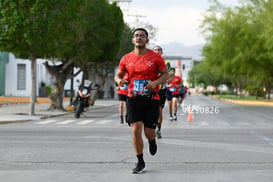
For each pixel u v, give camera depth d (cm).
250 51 6375
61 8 3403
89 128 2397
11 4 3225
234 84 13238
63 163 1206
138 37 1043
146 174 1039
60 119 3234
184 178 991
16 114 3588
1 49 3472
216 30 6556
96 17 4425
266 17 6341
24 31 3281
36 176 1011
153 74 1053
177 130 2264
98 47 4653
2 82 8400
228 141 1764
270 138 1888
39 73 8519
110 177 1001
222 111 4538
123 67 1071
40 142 1705
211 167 1149
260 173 1052
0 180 968
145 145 1612
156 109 1060
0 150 1468
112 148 1526
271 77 7169
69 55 4147
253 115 3794
